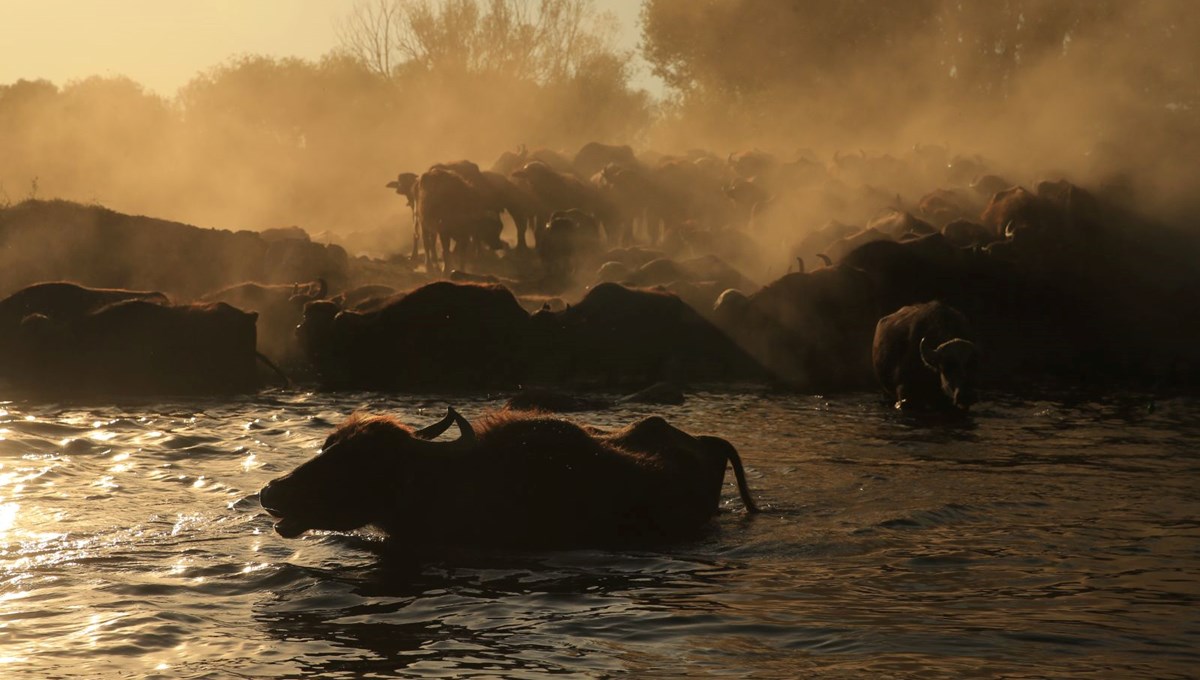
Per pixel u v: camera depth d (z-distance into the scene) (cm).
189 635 1023
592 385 3397
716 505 1554
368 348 3384
